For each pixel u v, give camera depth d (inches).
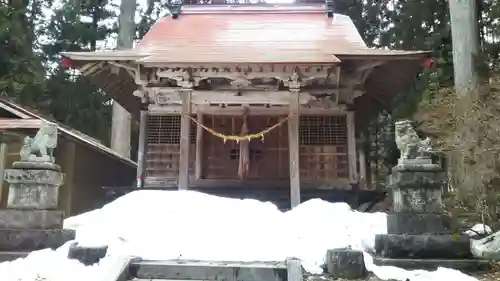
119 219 306.0
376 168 903.1
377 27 996.6
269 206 335.0
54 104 969.5
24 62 777.6
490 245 256.2
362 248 280.1
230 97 515.5
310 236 280.8
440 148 393.7
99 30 1046.4
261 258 260.4
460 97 399.9
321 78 467.2
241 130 577.0
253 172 567.2
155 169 570.6
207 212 314.2
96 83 538.6
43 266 249.1
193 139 576.7
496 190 341.4
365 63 475.2
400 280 236.8
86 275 237.3
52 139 307.4
